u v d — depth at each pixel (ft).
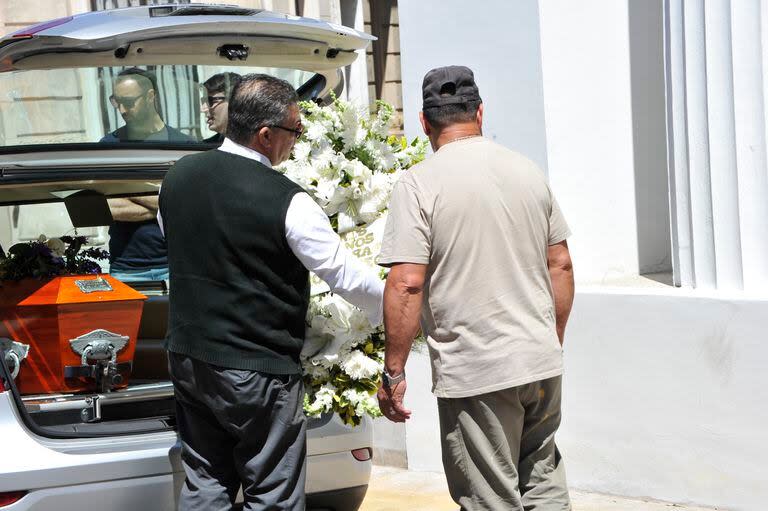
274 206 11.53
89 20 14.35
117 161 14.38
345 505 13.76
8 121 18.26
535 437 12.76
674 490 17.66
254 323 11.63
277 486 11.84
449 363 12.13
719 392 16.92
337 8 25.68
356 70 25.59
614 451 18.35
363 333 12.75
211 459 12.17
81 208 16.79
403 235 12.05
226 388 11.57
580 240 19.34
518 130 19.24
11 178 13.80
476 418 12.09
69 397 13.66
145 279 18.80
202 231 11.73
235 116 12.07
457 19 19.92
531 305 12.14
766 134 16.76
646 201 20.18
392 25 26.53
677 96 17.87
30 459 11.73
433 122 12.73
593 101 19.47
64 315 13.78
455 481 12.46
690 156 17.62
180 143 15.60
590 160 19.43
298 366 12.06
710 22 17.15
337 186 13.05
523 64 19.01
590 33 19.39
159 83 17.28
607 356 18.26
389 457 21.81
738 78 16.92
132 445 12.32
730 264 17.28
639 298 17.75
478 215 12.01
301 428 12.06
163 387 14.23
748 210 17.02
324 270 11.66
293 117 12.17
